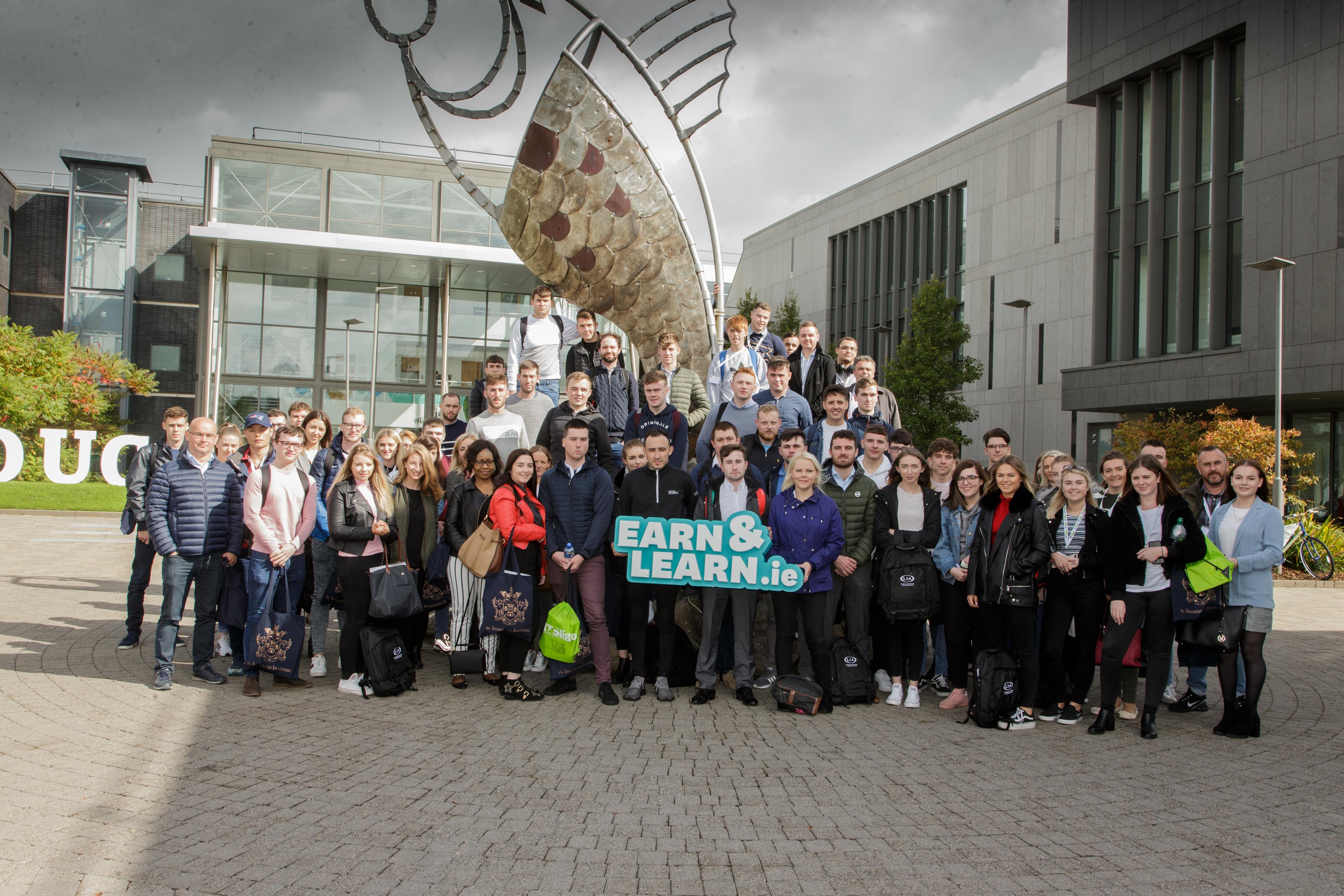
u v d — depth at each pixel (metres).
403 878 3.75
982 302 40.75
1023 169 38.72
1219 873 3.98
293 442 7.14
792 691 6.93
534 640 8.44
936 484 7.71
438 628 9.05
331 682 7.56
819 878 3.87
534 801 4.74
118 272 46.25
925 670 8.26
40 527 21.81
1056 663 6.88
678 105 10.98
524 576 7.14
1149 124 30.27
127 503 8.43
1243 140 26.67
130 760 5.16
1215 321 27.31
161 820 4.27
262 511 6.98
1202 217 28.09
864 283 49.62
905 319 45.97
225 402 34.19
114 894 3.49
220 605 7.50
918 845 4.26
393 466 7.99
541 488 7.48
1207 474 7.22
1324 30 24.16
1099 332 31.66
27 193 46.50
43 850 3.87
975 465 7.16
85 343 45.72
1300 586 16.95
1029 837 4.39
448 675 8.00
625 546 7.14
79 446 32.78
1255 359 25.44
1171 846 4.29
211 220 32.72
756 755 5.74
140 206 46.94
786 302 44.81
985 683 6.63
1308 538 17.69
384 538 7.25
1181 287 28.34
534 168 10.69
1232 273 27.08
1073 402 31.44
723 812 4.66
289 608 7.11
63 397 37.72
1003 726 6.59
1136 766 5.68
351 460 7.21
